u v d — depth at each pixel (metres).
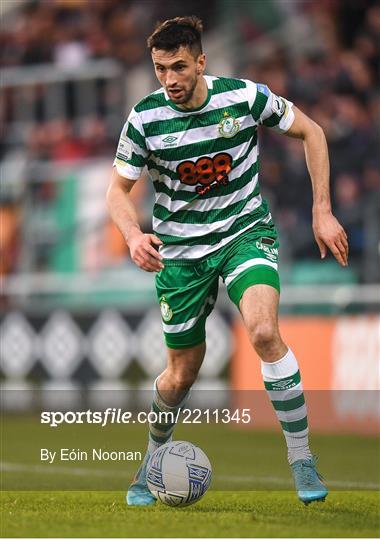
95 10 67.69
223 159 19.41
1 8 71.38
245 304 18.78
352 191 50.75
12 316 51.78
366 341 40.41
